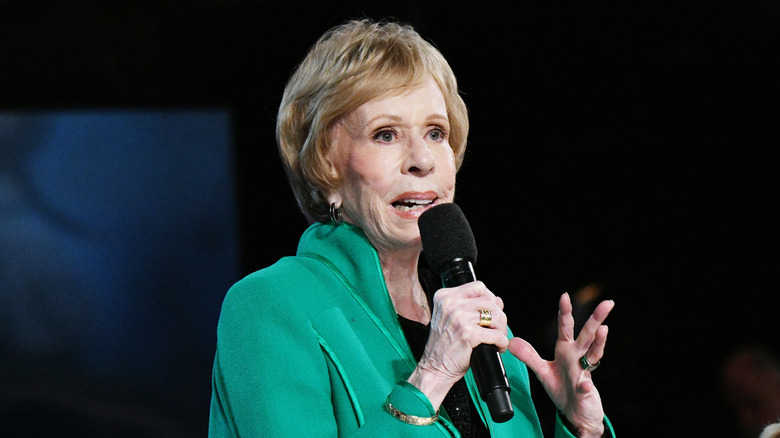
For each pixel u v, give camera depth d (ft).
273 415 14.94
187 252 45.03
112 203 43.91
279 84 45.70
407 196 16.63
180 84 44.83
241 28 45.42
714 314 46.03
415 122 16.69
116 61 43.78
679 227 47.65
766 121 46.78
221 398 15.88
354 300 16.78
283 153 17.63
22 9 42.34
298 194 18.01
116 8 43.83
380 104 16.58
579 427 17.70
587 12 47.47
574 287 48.21
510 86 48.34
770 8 45.83
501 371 14.66
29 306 42.55
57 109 43.04
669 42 47.16
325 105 16.66
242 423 15.16
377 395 15.74
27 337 42.37
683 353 43.68
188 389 44.50
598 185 48.49
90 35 43.42
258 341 15.56
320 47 17.47
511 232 49.06
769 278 46.37
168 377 44.29
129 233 44.16
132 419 43.42
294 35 45.70
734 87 46.96
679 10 46.65
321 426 15.28
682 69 47.29
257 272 16.78
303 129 17.25
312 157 16.97
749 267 46.65
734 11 46.21
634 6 47.03
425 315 18.13
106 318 43.60
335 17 45.75
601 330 17.13
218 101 45.50
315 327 16.11
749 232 46.96
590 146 48.52
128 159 44.21
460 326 14.88
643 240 47.96
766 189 46.88
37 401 42.14
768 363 38.19
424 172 16.61
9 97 42.22
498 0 47.32
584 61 47.98
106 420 42.96
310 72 17.26
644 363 43.21
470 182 49.14
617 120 48.24
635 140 48.16
